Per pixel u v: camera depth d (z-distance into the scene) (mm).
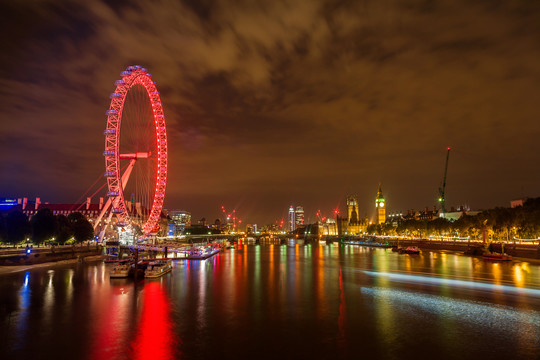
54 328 61469
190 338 56625
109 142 154625
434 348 52406
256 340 55719
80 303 78188
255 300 81125
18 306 75625
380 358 49188
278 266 152125
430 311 71188
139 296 85188
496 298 82312
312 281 107938
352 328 60969
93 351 51812
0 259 123000
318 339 56062
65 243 164750
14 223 134250
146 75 170500
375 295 86062
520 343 54125
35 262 133500
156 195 182125
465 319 65750
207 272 130250
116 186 154875
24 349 52562
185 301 80125
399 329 60500
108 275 115125
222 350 52000
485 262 150875
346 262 166875
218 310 72438
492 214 173750
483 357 49375
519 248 159750
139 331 59875
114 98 155625
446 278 110562
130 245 170625
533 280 104688
